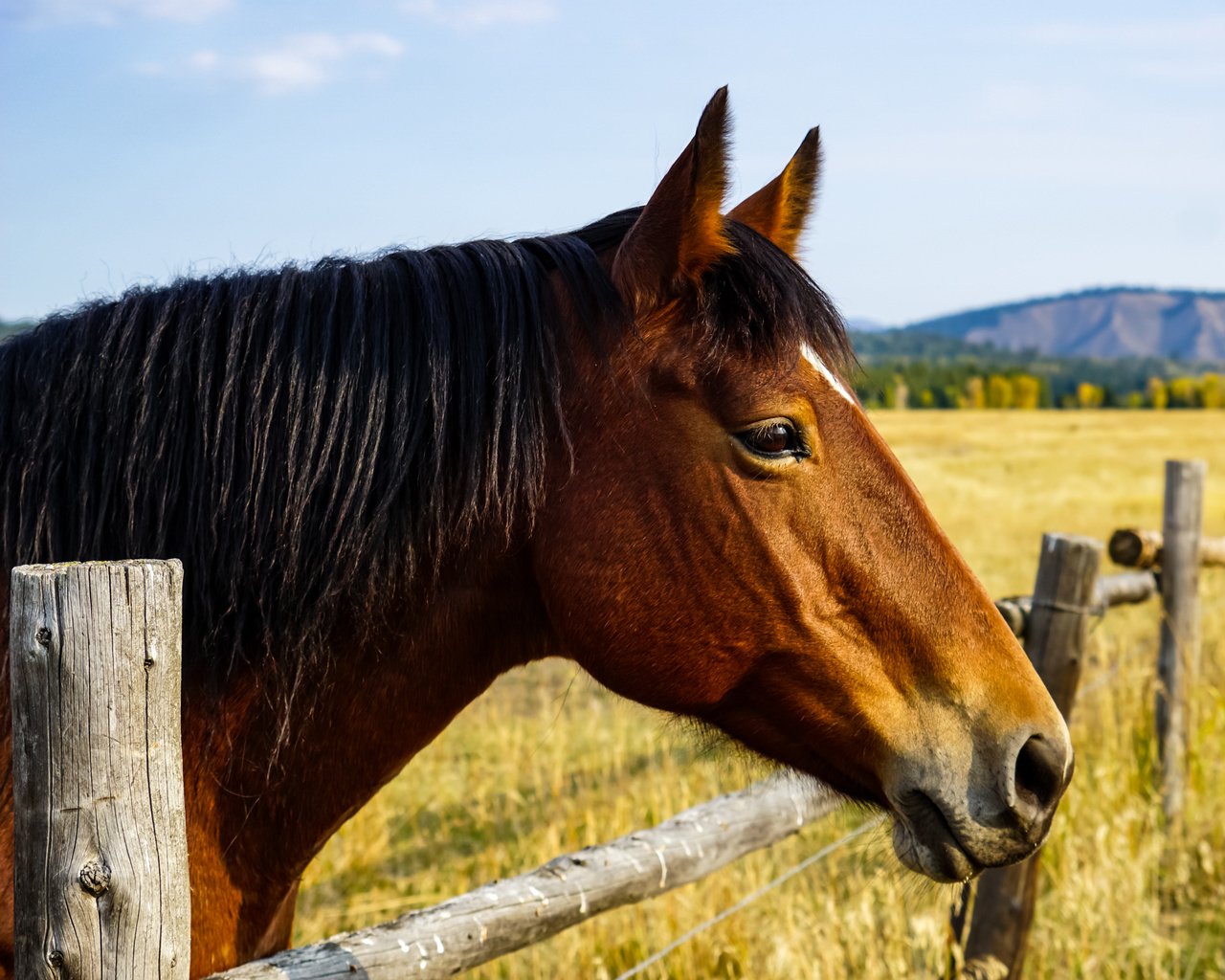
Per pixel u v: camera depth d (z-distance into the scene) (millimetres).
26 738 1261
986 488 27594
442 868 5105
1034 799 1893
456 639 1988
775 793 3236
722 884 4121
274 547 1823
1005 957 3645
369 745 1979
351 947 1979
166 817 1314
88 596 1244
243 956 2008
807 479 1901
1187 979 3867
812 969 3609
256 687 1873
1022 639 3850
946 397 108938
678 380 1891
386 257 2062
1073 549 3664
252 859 1960
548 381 1895
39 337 1946
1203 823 4984
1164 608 5215
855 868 4586
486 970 3930
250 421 1841
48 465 1837
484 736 7074
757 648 1927
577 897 2479
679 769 5875
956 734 1890
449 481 1896
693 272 1912
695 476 1885
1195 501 5133
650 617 1922
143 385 1850
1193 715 5262
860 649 1921
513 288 1935
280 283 1948
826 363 1970
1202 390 119625
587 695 8406
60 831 1262
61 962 1273
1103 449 47062
